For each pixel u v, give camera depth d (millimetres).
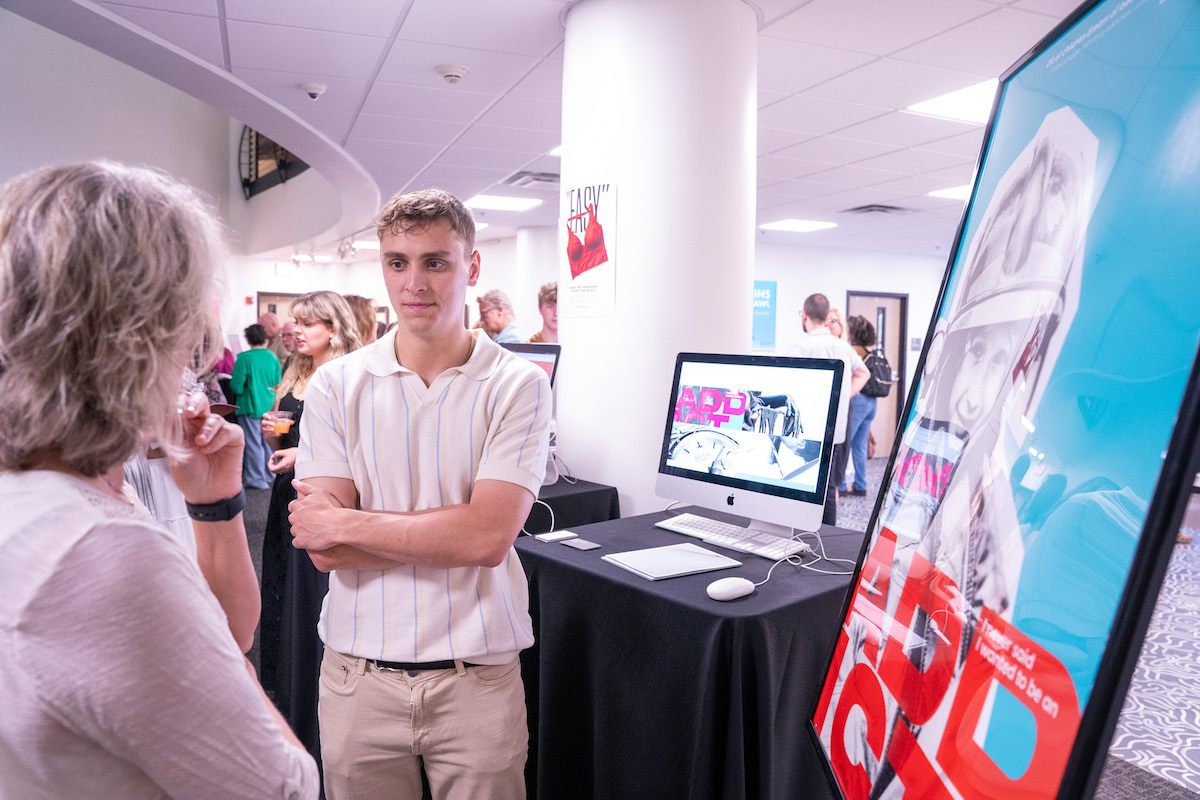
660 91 2648
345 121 4516
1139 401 553
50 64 7141
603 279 2707
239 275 11984
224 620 619
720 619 1397
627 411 2686
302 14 2996
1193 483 492
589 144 2738
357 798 1352
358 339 2580
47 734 534
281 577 2254
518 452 1284
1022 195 861
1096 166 701
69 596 521
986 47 3271
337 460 1352
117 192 573
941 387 971
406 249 1269
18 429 547
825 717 1094
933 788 712
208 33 3186
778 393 1868
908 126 4418
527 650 1873
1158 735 2578
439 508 1314
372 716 1304
